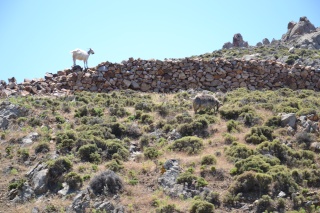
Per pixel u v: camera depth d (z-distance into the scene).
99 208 14.07
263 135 19.17
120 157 17.69
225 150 17.91
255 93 27.11
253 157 16.70
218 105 22.86
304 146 18.44
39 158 17.48
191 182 15.56
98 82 28.98
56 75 29.56
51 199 14.99
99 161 17.42
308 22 59.56
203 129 20.41
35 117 21.42
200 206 13.83
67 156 17.45
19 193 15.27
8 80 28.11
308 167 16.81
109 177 15.36
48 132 19.78
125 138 19.64
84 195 14.76
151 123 21.56
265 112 22.34
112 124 20.52
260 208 14.02
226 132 20.08
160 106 23.23
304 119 20.75
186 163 16.95
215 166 16.56
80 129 20.25
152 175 16.38
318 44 51.62
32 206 14.62
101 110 23.03
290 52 44.44
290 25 61.72
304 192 14.77
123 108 23.09
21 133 19.61
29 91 26.91
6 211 14.37
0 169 16.73
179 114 22.02
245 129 20.42
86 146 17.80
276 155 17.48
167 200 14.74
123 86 29.31
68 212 14.12
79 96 25.28
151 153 18.03
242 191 14.95
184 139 18.86
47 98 24.62
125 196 14.93
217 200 14.57
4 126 20.47
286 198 14.53
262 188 14.95
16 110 21.66
